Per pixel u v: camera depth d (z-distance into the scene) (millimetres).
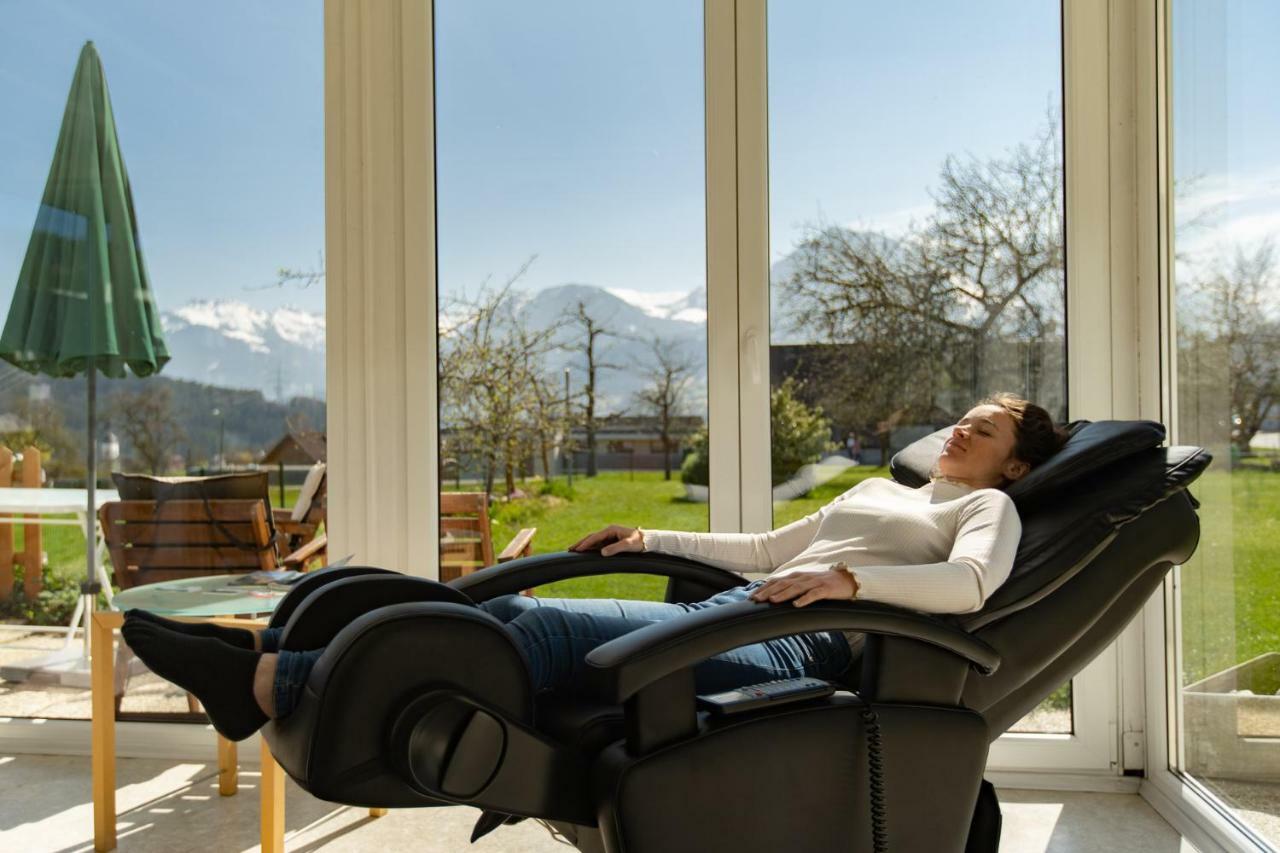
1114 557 1609
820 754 1429
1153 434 1723
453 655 1297
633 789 1313
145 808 2414
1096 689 2488
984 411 1934
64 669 2850
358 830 2303
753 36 2527
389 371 2641
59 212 2838
